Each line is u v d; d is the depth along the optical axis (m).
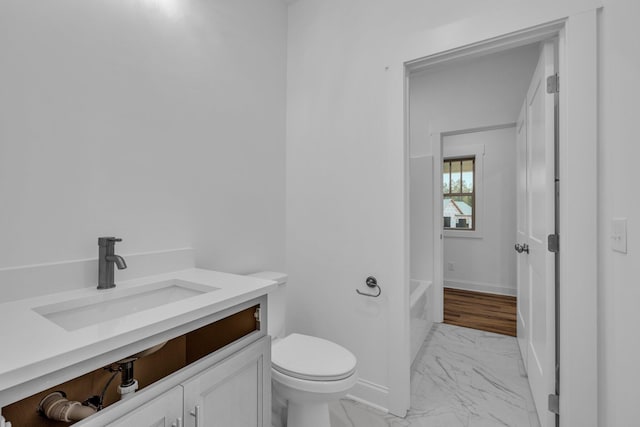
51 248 1.02
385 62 1.73
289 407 1.43
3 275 0.91
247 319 1.08
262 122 1.93
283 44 2.11
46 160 1.01
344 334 1.90
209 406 0.88
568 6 1.27
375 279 1.76
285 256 2.14
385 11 1.74
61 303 0.92
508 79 2.77
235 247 1.74
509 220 3.99
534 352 1.77
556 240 1.43
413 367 2.19
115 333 0.67
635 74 0.98
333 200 1.93
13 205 0.94
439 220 3.06
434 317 3.05
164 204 1.37
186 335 1.17
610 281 1.15
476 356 2.35
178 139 1.43
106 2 1.17
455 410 1.71
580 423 1.25
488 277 4.12
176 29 1.43
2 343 0.62
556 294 1.45
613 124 1.12
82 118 1.10
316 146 2.00
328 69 1.95
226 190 1.68
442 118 3.04
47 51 1.01
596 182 1.22
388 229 1.72
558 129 1.43
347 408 1.74
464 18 1.51
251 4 1.84
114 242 1.10
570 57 1.26
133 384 0.78
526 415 1.67
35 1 0.99
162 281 1.20
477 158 4.18
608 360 1.16
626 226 1.03
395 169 1.69
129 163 1.24
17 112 0.95
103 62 1.16
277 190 2.06
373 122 1.78
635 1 0.99
